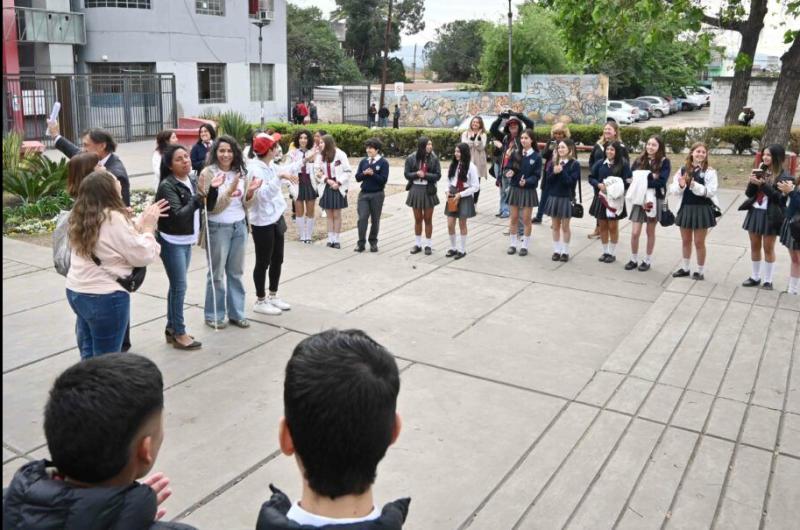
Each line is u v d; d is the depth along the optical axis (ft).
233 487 13.60
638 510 12.93
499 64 131.34
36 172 39.68
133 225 15.53
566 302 25.53
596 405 17.16
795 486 13.73
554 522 12.57
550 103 113.70
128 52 94.02
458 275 28.94
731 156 67.56
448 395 17.67
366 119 127.65
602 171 30.50
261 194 21.90
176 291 19.63
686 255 28.12
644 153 29.19
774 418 16.48
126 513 6.08
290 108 121.39
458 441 15.39
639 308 24.94
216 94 105.19
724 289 26.37
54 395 6.23
